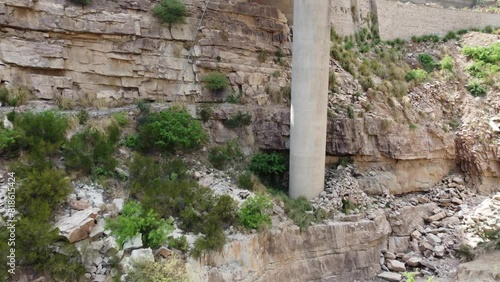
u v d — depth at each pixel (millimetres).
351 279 16766
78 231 11289
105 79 18891
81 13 18047
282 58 23609
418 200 22328
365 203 18984
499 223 19625
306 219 16250
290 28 25422
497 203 21406
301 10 17203
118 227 11938
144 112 18234
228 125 20453
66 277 10328
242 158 19781
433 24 33000
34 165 12891
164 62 20125
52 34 17594
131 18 19156
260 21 22906
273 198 17031
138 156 15727
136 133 17594
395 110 23516
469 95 26578
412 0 39250
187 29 20719
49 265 10305
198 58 20938
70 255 10773
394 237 19531
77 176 13938
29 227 10336
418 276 17141
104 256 11305
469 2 43312
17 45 16719
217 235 13133
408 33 32500
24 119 14383
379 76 26297
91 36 18359
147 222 12242
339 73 24391
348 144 21188
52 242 10789
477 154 23750
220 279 12719
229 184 17453
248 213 14578
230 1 22000
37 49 17109
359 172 21578
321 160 18031
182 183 15008
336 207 17750
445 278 16625
